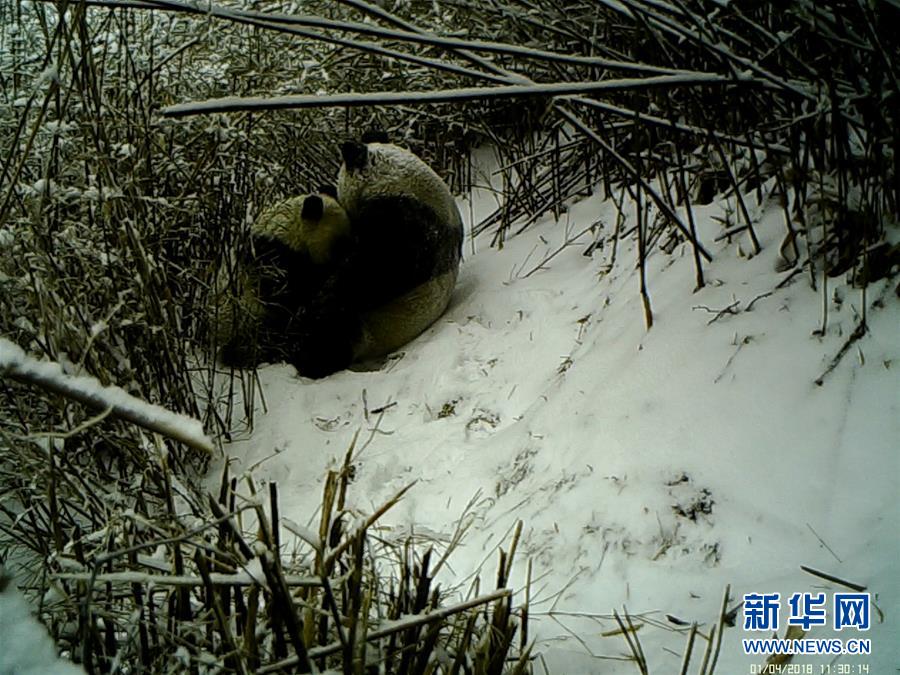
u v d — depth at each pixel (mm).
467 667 2014
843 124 3166
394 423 3852
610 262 4348
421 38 2963
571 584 2582
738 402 2914
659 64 3887
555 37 4508
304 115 5152
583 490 2898
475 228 5582
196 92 4820
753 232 3572
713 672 2049
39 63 4012
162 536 2201
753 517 2559
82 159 3279
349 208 4445
